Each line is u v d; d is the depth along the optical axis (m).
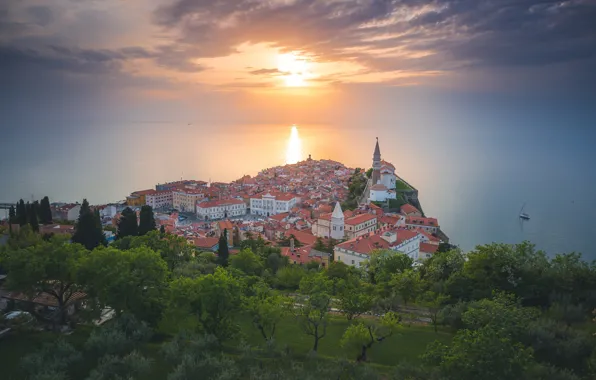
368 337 80.19
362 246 169.62
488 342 64.19
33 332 83.50
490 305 78.94
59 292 91.00
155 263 88.31
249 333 88.12
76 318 89.62
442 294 104.31
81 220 144.25
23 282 82.81
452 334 88.44
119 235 159.25
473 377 63.47
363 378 67.06
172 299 82.81
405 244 182.12
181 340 76.06
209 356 69.12
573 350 72.62
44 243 91.81
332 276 125.06
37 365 66.88
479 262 106.31
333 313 99.62
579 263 107.19
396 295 98.38
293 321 93.31
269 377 65.75
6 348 77.44
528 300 102.50
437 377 65.44
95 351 72.69
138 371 66.44
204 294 79.62
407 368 68.94
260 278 120.88
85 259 85.31
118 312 83.69
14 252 89.94
